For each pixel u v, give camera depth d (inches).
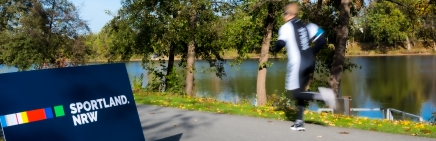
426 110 860.6
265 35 731.4
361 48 2753.4
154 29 798.5
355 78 1413.6
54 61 1207.6
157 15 809.5
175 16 828.0
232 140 247.6
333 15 725.3
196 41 796.0
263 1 641.6
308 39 237.3
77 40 1524.4
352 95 1074.1
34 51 1414.9
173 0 777.6
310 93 241.6
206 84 1221.1
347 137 248.2
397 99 990.4
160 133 273.7
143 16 799.1
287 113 333.4
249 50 739.4
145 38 831.1
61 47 1508.4
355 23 805.2
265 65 728.3
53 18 1478.8
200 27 782.5
